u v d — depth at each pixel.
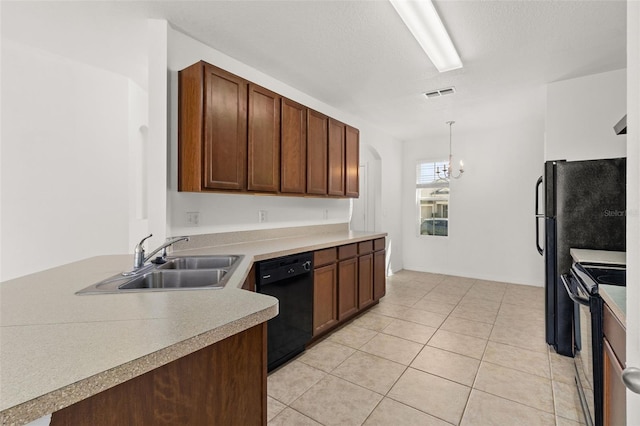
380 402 1.88
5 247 2.41
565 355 2.44
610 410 1.18
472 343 2.67
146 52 2.52
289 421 1.71
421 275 5.24
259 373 1.06
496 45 2.36
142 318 0.91
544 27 2.12
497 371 2.22
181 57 2.23
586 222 2.46
